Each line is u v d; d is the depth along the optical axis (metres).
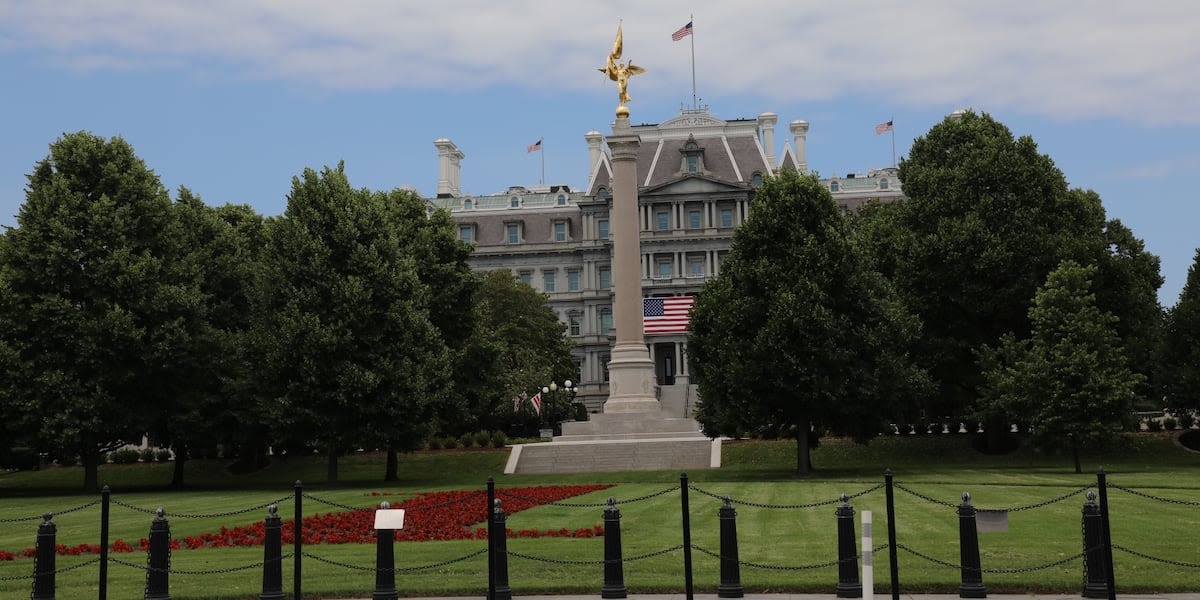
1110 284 65.12
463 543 27.56
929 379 61.22
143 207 59.22
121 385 57.69
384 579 20.50
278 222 60.25
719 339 59.25
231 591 21.66
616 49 71.75
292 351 57.06
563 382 117.12
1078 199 69.00
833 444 70.25
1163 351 67.25
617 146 72.44
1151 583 20.47
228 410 63.31
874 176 144.00
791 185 58.84
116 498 48.91
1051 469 58.19
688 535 20.25
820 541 26.47
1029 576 21.41
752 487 46.25
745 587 21.02
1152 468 58.97
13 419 56.62
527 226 148.12
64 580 23.52
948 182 68.00
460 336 70.38
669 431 72.56
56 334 55.66
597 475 60.12
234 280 66.75
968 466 63.44
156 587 20.59
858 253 57.41
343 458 73.12
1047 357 58.75
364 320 58.25
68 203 57.34
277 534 20.98
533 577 22.67
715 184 135.25
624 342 73.62
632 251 73.06
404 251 66.06
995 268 64.69
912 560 23.31
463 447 75.62
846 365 55.59
